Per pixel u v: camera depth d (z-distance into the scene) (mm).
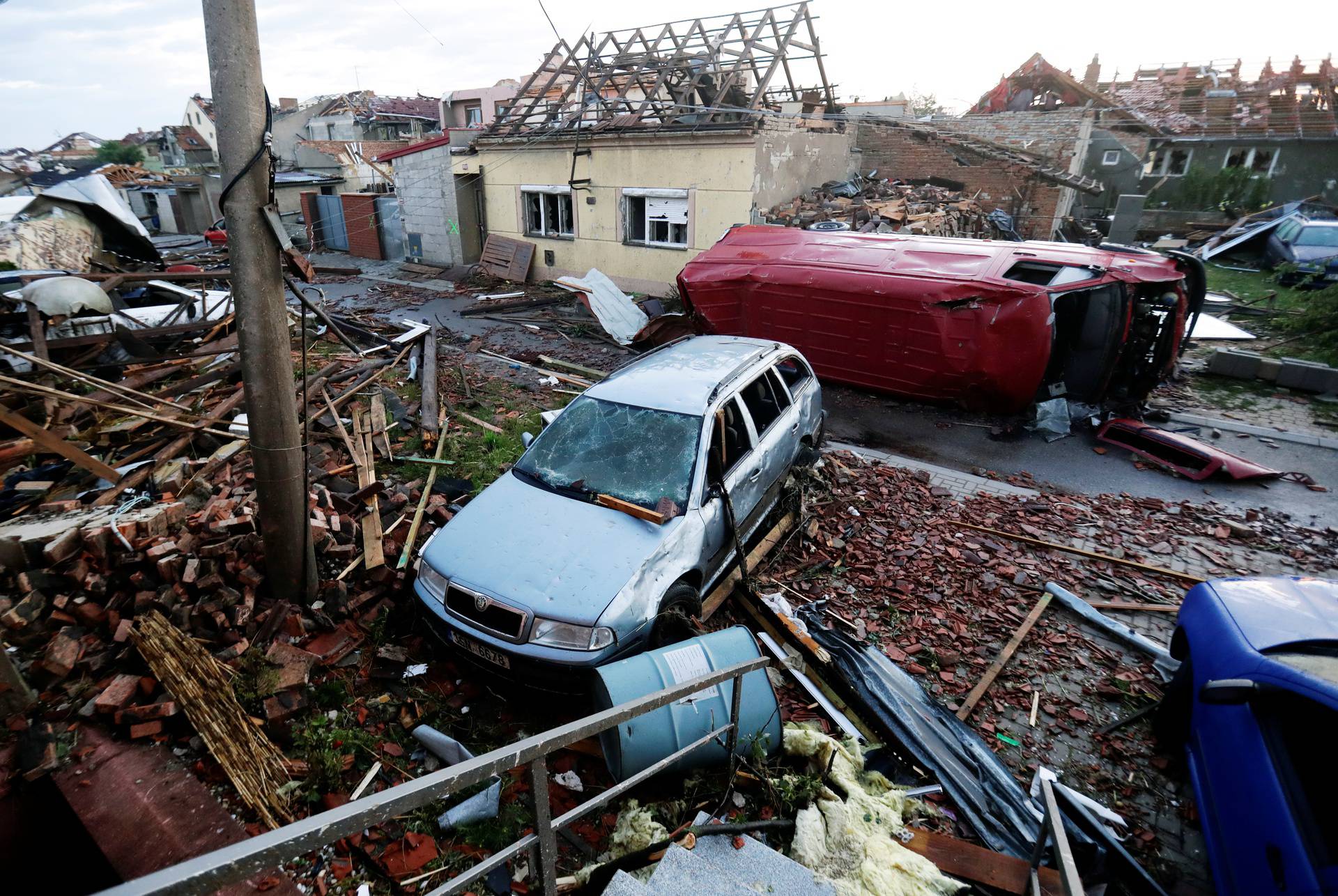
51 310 8773
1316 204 22953
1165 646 5281
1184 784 4086
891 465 8484
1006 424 9812
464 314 16203
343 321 12703
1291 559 6496
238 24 3611
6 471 5559
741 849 3096
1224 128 29219
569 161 17797
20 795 3447
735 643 4016
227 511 5332
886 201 17188
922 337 9719
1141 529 7051
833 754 3885
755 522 5996
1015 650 5199
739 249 11898
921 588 5918
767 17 16875
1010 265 9492
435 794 1680
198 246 28312
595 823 3561
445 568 4402
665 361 6297
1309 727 3121
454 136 20125
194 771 3615
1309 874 2762
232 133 3746
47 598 4453
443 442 8000
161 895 1133
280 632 4523
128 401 6922
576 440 5434
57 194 14289
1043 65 32094
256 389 4211
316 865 3252
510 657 4031
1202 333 14016
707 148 15172
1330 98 28484
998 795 3867
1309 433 9539
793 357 7102
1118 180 29094
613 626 4020
